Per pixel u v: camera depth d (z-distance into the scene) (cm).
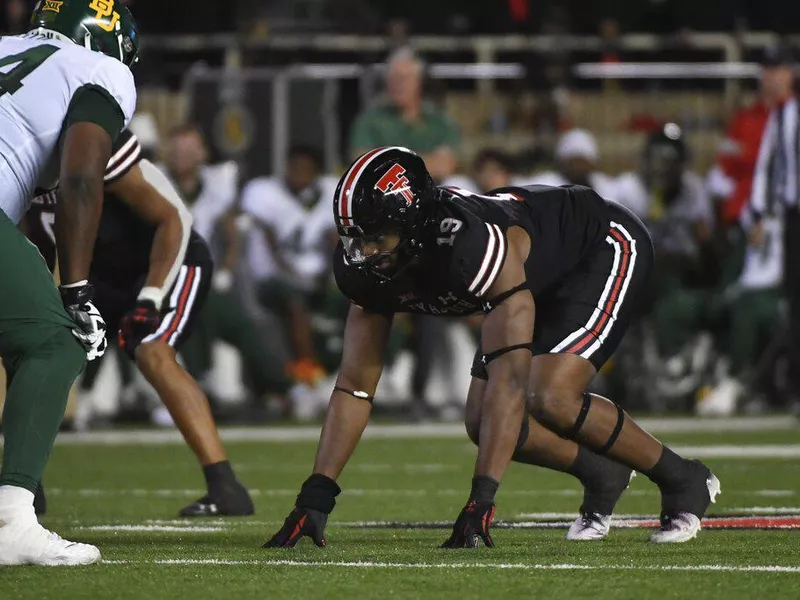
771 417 4453
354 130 4303
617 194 4478
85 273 1571
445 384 4541
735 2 6050
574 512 2189
